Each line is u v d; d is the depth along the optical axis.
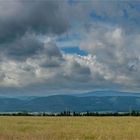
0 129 42.75
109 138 32.44
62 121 66.06
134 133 36.81
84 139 32.53
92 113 149.00
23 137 30.81
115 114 147.38
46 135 33.06
